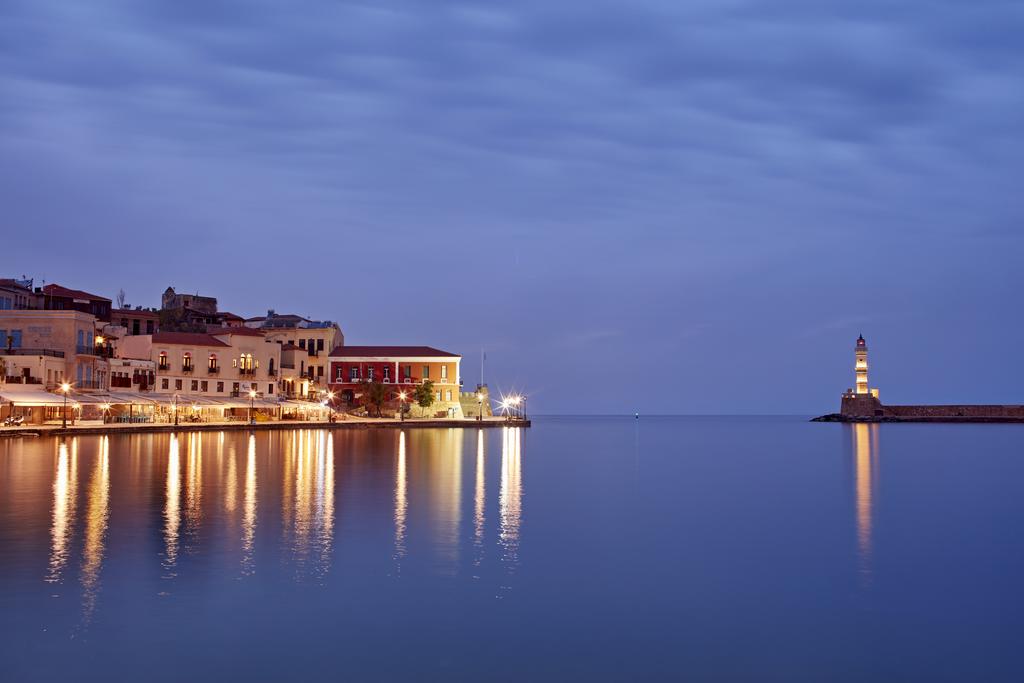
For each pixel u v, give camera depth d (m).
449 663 18.55
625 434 163.75
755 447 106.88
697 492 48.66
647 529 34.28
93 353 107.81
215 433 103.88
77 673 17.59
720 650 19.59
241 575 24.80
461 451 80.94
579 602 23.00
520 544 30.33
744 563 27.86
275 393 138.50
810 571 26.83
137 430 99.06
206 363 128.38
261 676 17.67
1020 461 78.12
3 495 39.81
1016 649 19.80
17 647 18.91
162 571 25.05
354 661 18.56
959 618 22.00
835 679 18.09
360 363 153.75
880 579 25.89
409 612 21.81
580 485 51.59
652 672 18.30
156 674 17.62
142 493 41.16
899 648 19.84
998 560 28.61
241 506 37.59
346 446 82.94
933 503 44.06
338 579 24.61
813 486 53.03
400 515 35.94
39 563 25.66
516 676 17.95
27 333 102.31
